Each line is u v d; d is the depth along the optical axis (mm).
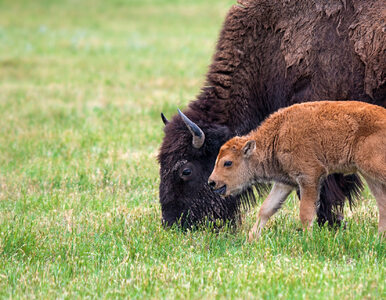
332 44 25812
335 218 26484
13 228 25484
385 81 25047
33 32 105312
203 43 90500
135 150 39688
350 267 20094
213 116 26375
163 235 24234
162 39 95500
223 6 127875
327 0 26031
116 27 110562
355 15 25500
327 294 18062
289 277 19234
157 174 34375
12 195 32094
